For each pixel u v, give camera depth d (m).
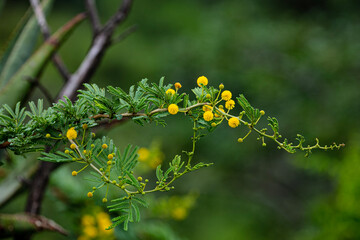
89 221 1.67
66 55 9.92
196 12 9.64
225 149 6.81
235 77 6.84
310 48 6.67
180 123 6.97
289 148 0.89
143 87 0.88
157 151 2.09
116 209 0.83
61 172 1.83
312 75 6.66
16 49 1.81
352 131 5.72
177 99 0.88
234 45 7.08
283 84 6.64
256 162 7.41
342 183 3.37
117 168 0.86
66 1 11.53
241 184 7.45
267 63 6.89
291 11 7.80
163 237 1.87
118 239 1.70
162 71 7.63
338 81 6.43
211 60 7.06
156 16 10.05
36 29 1.85
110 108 0.86
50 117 0.88
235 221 6.92
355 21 6.84
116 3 11.59
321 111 6.40
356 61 6.48
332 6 7.41
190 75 7.33
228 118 0.94
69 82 1.74
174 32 9.61
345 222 3.32
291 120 6.50
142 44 9.79
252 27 7.11
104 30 1.86
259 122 6.71
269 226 7.05
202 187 7.19
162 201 2.18
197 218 6.72
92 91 0.87
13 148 0.87
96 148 0.88
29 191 1.61
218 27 7.18
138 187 0.84
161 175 0.87
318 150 5.97
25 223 1.45
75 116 0.87
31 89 1.59
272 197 7.48
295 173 7.46
